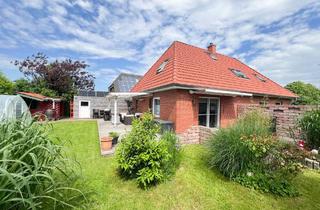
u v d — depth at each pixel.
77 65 28.53
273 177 4.47
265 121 6.27
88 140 9.41
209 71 12.04
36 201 2.70
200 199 3.98
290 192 4.14
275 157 4.58
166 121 9.45
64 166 3.35
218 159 5.05
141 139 4.77
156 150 4.64
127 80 23.45
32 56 26.66
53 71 25.45
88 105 22.41
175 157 5.49
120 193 4.16
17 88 23.19
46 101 20.34
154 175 4.41
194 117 9.99
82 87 30.23
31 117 3.31
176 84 9.05
